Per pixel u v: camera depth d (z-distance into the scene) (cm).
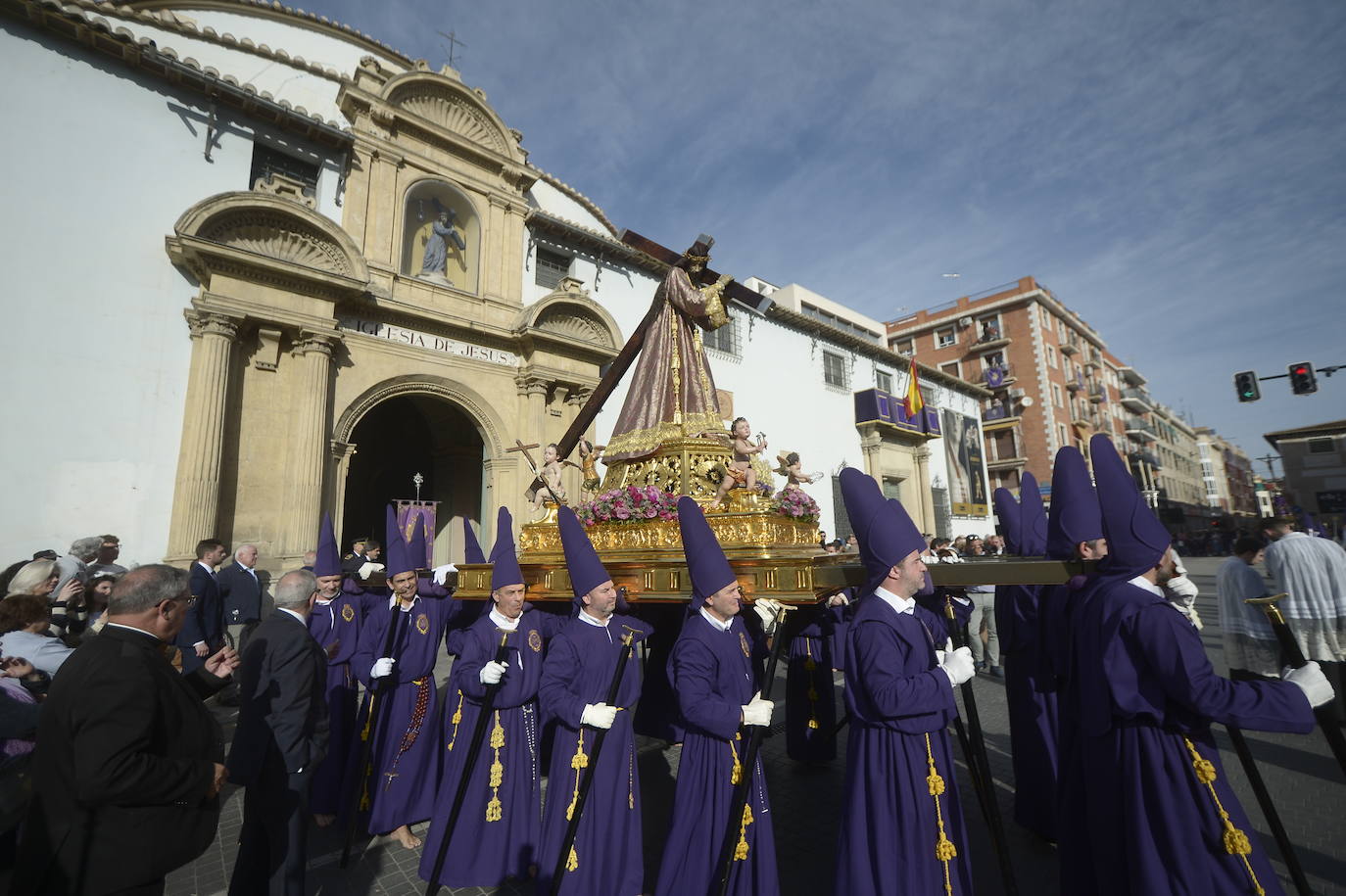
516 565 381
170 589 244
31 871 204
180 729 237
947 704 246
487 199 1299
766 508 387
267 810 302
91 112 880
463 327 1198
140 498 847
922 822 241
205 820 237
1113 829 230
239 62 1070
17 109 825
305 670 311
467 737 371
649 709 540
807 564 325
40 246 820
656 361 503
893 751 252
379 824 392
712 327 500
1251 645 495
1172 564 247
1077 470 296
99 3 934
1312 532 682
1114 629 234
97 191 871
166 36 1003
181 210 937
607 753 324
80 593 514
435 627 448
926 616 296
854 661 266
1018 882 332
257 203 938
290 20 1212
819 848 376
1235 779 457
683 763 294
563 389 1312
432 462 1689
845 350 2172
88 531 807
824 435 1989
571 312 1338
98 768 203
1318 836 366
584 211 1544
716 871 271
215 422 884
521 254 1334
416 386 1152
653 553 387
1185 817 214
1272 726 200
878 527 272
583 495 522
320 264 1021
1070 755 274
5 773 306
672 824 287
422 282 1179
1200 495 6725
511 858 349
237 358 941
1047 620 374
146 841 217
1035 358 3394
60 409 809
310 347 989
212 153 977
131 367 863
